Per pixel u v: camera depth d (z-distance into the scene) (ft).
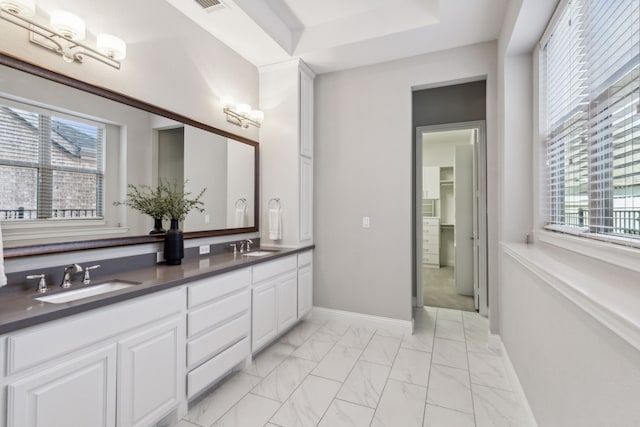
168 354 5.29
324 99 11.00
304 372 7.27
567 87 5.69
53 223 5.15
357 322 10.39
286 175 10.28
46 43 5.02
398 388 6.63
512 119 7.67
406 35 8.57
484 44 8.93
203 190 8.30
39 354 3.58
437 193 20.49
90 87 5.67
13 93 4.68
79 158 5.55
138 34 6.61
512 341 6.88
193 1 7.29
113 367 4.42
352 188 10.55
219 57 8.91
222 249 9.05
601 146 4.38
